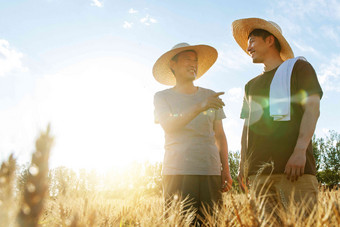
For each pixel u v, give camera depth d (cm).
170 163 308
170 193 292
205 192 300
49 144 69
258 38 317
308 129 247
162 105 335
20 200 67
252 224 156
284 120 267
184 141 311
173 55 362
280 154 261
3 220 67
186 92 346
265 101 289
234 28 378
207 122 324
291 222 156
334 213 158
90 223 109
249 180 279
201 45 394
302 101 263
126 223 234
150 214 237
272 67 308
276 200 237
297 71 272
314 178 254
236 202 173
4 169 73
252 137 290
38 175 67
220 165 327
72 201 172
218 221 202
